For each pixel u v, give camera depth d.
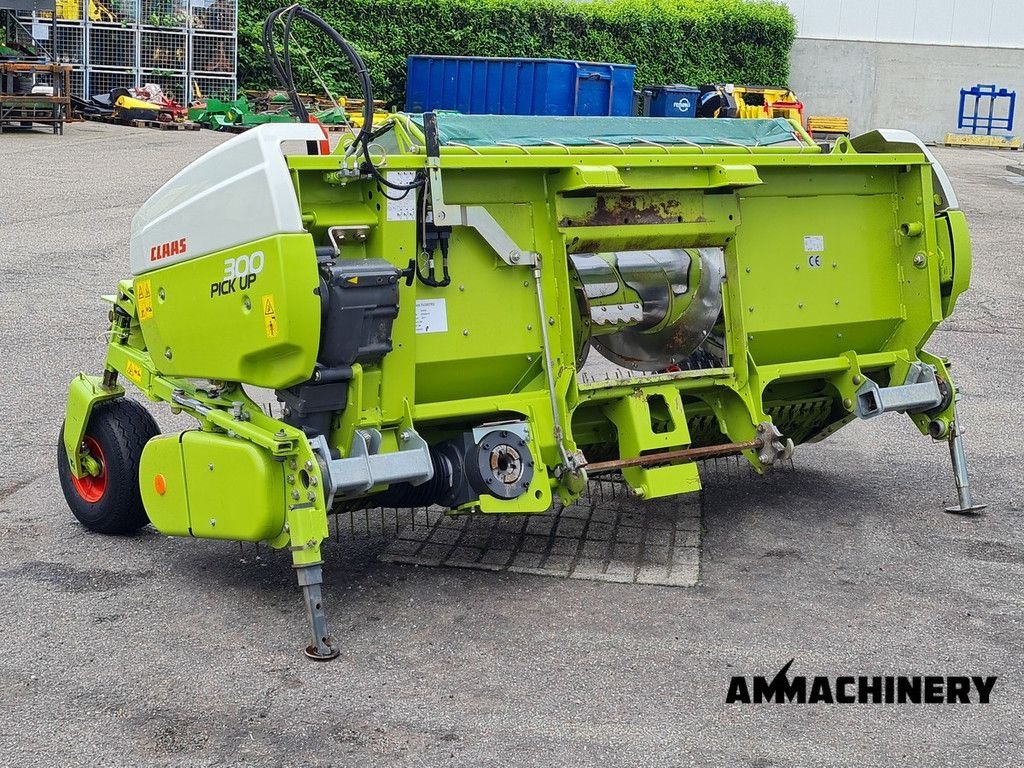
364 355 4.41
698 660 4.39
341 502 4.86
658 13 31.44
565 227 4.96
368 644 4.45
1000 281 12.80
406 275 4.62
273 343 4.27
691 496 6.25
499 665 4.31
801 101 36.53
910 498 6.30
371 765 3.66
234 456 4.48
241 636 4.50
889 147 6.02
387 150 5.08
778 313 5.70
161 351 4.93
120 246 11.98
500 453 4.82
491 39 28.73
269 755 3.70
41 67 20.88
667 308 5.69
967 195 19.88
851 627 4.71
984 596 5.05
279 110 24.70
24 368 8.21
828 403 6.18
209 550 5.34
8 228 12.63
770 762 3.73
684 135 5.77
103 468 5.46
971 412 8.05
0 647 4.38
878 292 6.02
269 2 26.23
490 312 4.93
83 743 3.75
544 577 5.11
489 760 3.70
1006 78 36.34
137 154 18.69
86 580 4.99
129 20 24.38
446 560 5.27
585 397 5.05
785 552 5.49
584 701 4.07
